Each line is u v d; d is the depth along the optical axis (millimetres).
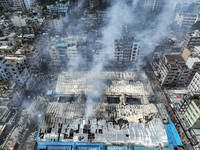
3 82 72438
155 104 73250
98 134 60531
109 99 77188
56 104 71562
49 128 63188
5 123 65438
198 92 60250
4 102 67125
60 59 98062
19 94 73188
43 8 155875
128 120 65125
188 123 61844
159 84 87938
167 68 79812
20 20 116375
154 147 56875
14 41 89438
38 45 99438
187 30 139375
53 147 58281
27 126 66250
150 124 62750
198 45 95438
